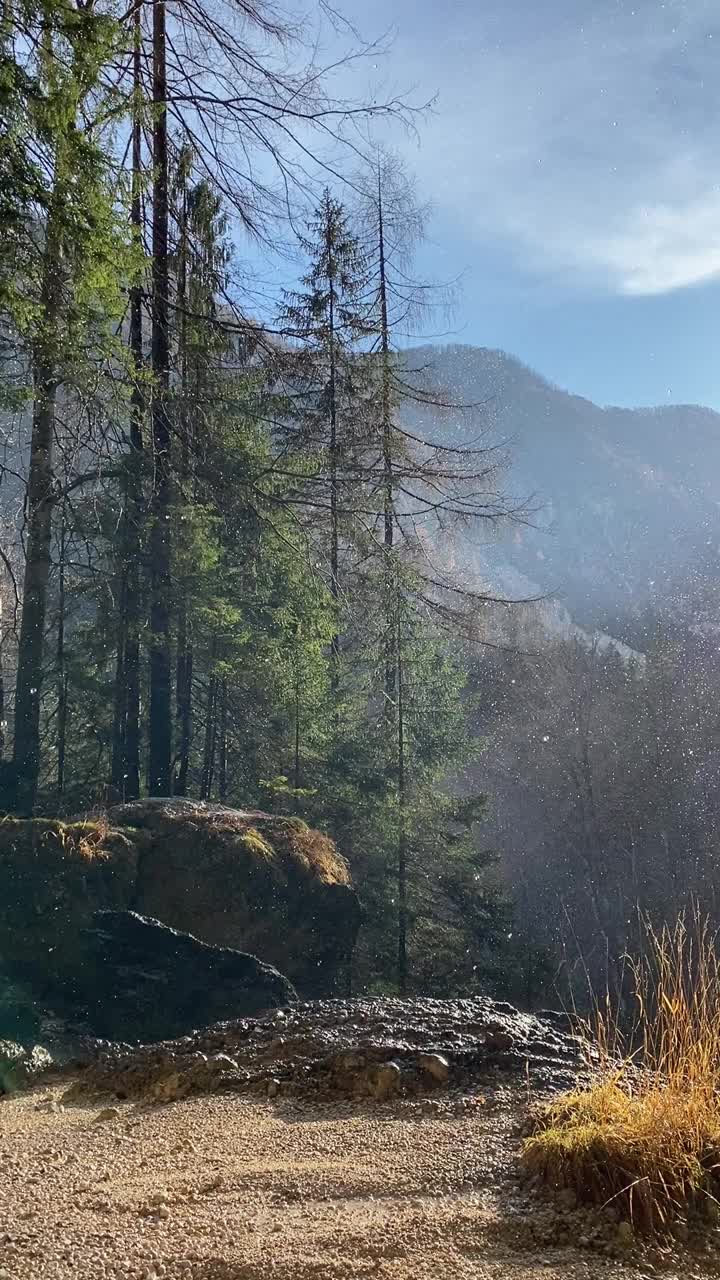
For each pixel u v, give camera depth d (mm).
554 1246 2383
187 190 13672
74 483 12641
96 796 14727
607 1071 3539
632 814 45625
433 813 21609
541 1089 3553
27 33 7496
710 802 45969
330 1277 2193
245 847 11453
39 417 11352
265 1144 3336
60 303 8328
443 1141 3139
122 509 13391
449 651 26469
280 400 19344
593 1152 2658
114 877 10258
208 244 13977
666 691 50594
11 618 14812
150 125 11203
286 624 17016
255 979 9445
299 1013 5098
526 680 47594
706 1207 2557
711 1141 2746
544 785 46062
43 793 15500
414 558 21531
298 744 18422
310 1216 2584
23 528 11875
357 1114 3623
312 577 16609
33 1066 5266
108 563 14523
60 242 7914
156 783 14430
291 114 11289
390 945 19500
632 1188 2545
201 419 14227
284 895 11648
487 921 22078
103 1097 4500
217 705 19016
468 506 22953
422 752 22172
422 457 22906
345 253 22344
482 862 22812
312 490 19703
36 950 9242
